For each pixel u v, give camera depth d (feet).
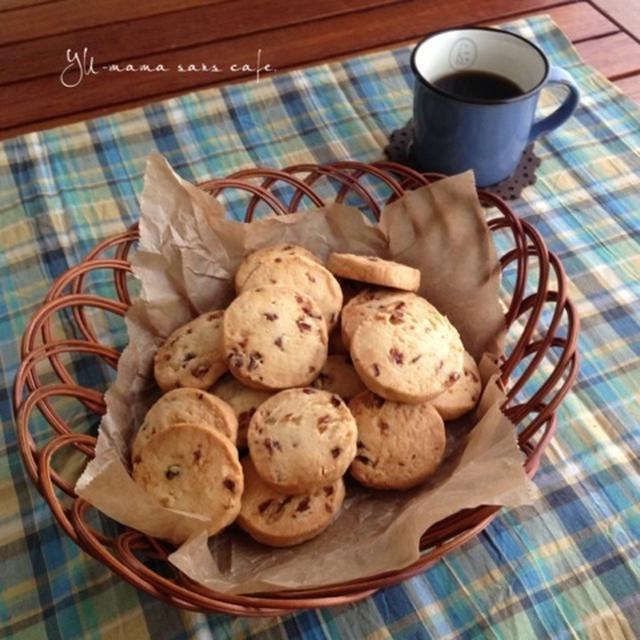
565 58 1.97
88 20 2.01
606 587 1.15
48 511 1.23
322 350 1.30
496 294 1.35
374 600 1.14
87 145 1.79
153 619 1.12
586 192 1.71
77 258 1.60
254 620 1.12
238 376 1.26
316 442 1.16
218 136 1.82
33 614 1.13
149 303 1.35
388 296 1.36
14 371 1.43
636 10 2.10
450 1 2.11
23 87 1.88
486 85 1.64
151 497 1.05
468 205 1.36
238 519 1.14
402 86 1.94
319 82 1.93
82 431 1.33
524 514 1.22
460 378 1.29
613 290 1.54
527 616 1.12
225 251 1.43
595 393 1.39
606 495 1.25
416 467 1.20
